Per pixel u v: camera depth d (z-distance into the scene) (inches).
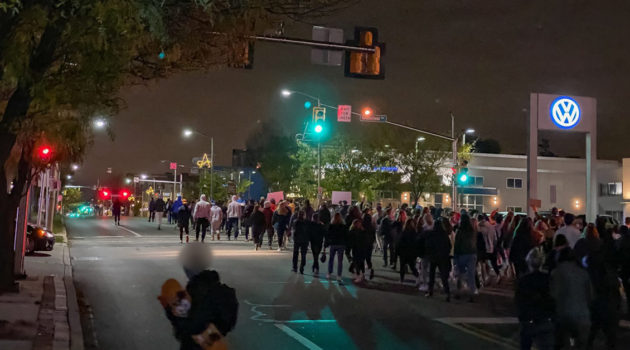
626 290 473.7
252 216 952.9
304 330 374.6
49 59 346.6
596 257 356.8
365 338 355.9
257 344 334.0
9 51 306.5
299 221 665.0
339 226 601.9
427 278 557.6
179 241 1089.4
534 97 1031.6
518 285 276.1
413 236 600.4
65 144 425.1
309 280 607.2
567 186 2674.7
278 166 3159.5
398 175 2017.7
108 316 406.9
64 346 307.1
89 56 331.9
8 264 461.4
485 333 378.3
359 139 2053.4
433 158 1975.9
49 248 819.4
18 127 365.4
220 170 3203.7
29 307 407.8
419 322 410.3
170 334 355.9
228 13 393.1
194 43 414.0
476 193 2554.1
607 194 2425.0
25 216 548.1
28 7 306.3
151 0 321.4
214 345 165.9
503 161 2615.7
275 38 522.3
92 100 347.6
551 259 362.3
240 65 454.6
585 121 1055.0
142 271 644.1
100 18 307.1
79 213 4271.7
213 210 1130.7
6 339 316.5
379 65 582.6
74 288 512.1
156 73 447.5
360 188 2031.3
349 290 549.6
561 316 285.7
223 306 170.6
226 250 934.4
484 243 591.2
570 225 530.3
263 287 552.1
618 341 375.2
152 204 1966.0
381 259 871.7
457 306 478.9
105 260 750.5
